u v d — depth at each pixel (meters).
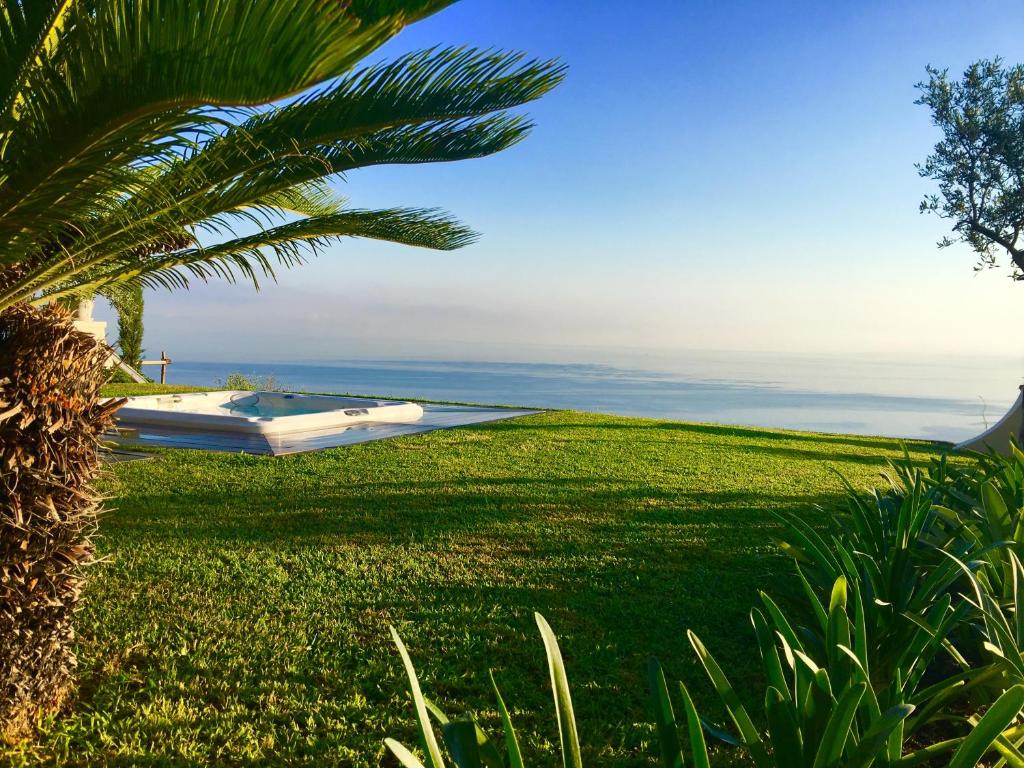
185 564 4.07
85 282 2.93
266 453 8.16
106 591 3.60
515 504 5.91
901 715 1.17
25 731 2.29
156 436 9.32
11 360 2.15
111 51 1.58
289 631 3.21
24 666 2.27
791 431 13.02
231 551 4.36
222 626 3.23
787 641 1.60
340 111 2.49
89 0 1.76
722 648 3.18
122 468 6.97
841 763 1.32
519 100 2.56
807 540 3.05
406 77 2.48
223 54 1.45
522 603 3.67
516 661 3.02
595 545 4.78
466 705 2.62
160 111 1.66
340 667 2.88
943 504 3.45
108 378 2.51
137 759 2.19
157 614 3.33
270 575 3.94
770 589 3.97
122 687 2.63
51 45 2.06
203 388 16.20
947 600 1.92
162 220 2.69
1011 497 3.15
